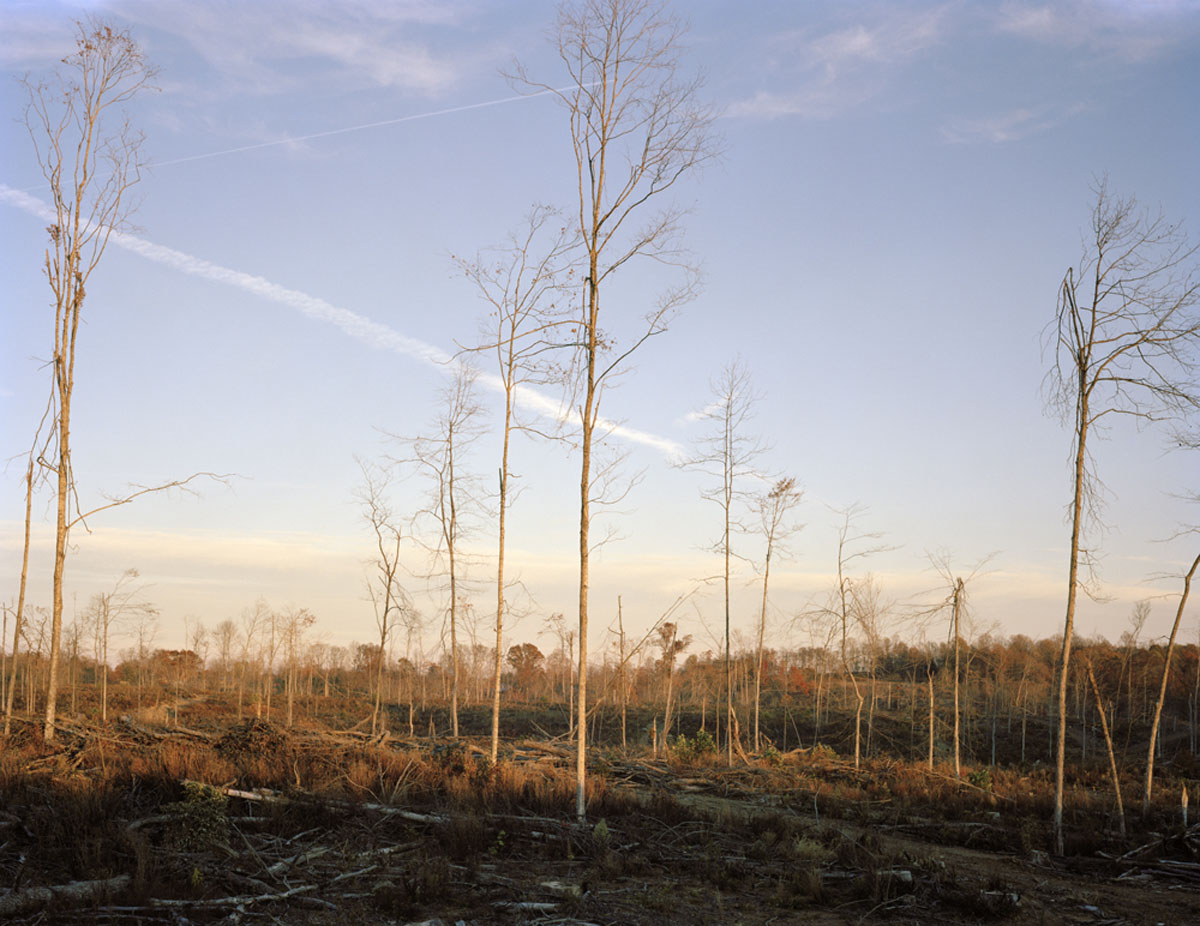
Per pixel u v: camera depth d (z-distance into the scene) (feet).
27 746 62.64
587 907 33.27
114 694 168.86
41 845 34.17
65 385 68.54
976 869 46.09
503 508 73.87
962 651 152.25
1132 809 70.33
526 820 47.01
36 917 26.45
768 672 225.97
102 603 124.36
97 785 44.29
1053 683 176.96
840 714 187.73
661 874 40.65
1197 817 65.05
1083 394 53.67
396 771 56.59
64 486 67.56
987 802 73.87
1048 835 56.03
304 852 37.88
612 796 56.85
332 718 167.53
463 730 149.18
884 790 79.25
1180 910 37.93
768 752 109.19
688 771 88.69
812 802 71.41
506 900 33.63
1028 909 36.40
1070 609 52.31
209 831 37.17
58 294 68.69
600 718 177.47
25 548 73.05
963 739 168.76
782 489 119.34
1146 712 205.26
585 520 54.60
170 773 48.88
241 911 29.48
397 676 219.41
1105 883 44.21
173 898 29.94
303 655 184.03
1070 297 54.54
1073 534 52.75
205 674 243.60
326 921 29.71
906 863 42.63
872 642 119.34
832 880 40.19
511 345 75.97
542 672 255.29
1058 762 51.55
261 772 52.29
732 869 40.91
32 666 135.13
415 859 37.17
